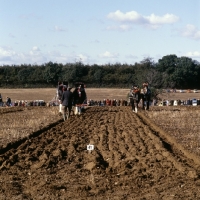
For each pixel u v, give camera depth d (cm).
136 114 3981
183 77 11612
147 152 1802
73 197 1177
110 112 4256
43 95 9025
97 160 1627
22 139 2161
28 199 1163
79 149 1914
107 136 2323
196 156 1681
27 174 1457
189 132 2478
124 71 12294
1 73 12406
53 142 2095
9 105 6166
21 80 12156
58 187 1268
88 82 12094
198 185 1258
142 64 11138
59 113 3850
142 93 4403
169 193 1183
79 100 3900
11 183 1323
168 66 11712
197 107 5125
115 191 1229
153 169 1481
